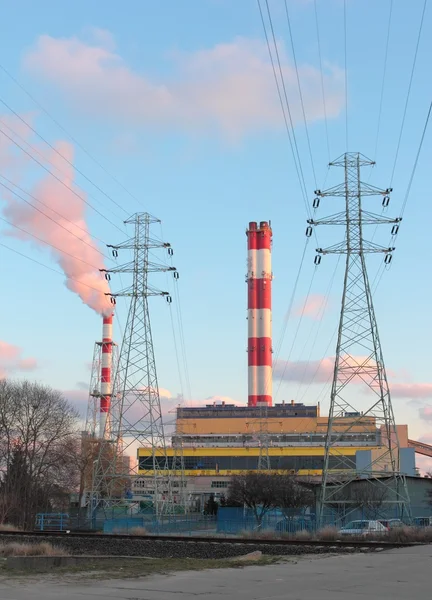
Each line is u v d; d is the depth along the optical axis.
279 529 67.44
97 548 48.00
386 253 81.56
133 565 30.86
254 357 180.88
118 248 103.19
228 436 179.00
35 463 100.94
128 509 104.94
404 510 72.69
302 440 175.25
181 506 116.50
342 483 76.44
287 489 91.69
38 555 41.09
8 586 22.98
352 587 20.75
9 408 101.31
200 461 171.75
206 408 183.75
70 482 109.81
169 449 172.38
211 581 23.16
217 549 42.91
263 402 180.12
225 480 162.00
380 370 76.81
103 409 162.50
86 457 119.75
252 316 181.88
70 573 27.42
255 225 185.12
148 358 99.75
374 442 167.38
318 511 78.12
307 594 19.30
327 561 30.25
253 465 169.88
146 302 101.62
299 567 27.72
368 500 72.62
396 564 28.05
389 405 76.44
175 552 43.81
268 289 183.25
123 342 100.19
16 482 96.88
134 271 102.38
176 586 21.91
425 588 20.36
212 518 86.69
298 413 181.62
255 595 19.28
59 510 108.00
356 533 57.09
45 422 103.69
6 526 77.19
